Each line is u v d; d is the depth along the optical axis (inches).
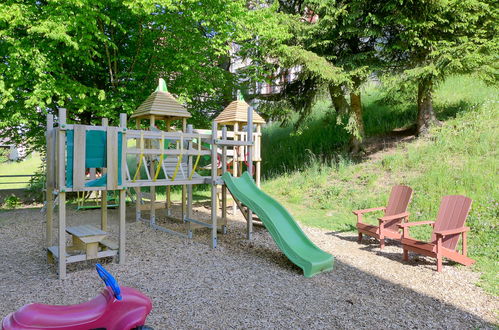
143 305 108.7
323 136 633.6
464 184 353.4
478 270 215.3
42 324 95.0
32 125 468.4
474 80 612.4
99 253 215.2
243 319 146.6
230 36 459.5
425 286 191.9
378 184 422.9
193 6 426.6
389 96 574.6
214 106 622.8
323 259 213.6
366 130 591.8
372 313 156.1
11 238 292.4
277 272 211.8
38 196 522.0
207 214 408.8
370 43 495.8
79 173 203.9
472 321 150.3
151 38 471.8
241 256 244.7
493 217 286.5
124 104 437.4
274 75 575.2
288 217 251.6
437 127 490.6
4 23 370.3
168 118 374.9
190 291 176.9
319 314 153.5
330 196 427.2
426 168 415.2
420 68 416.5
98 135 211.6
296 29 477.1
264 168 627.5
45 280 192.7
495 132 434.0
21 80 386.0
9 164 1088.8
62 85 398.6
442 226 239.9
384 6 424.2
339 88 486.3
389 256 249.8
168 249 259.9
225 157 293.6
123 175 222.2
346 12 431.2
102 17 371.6
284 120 566.9
